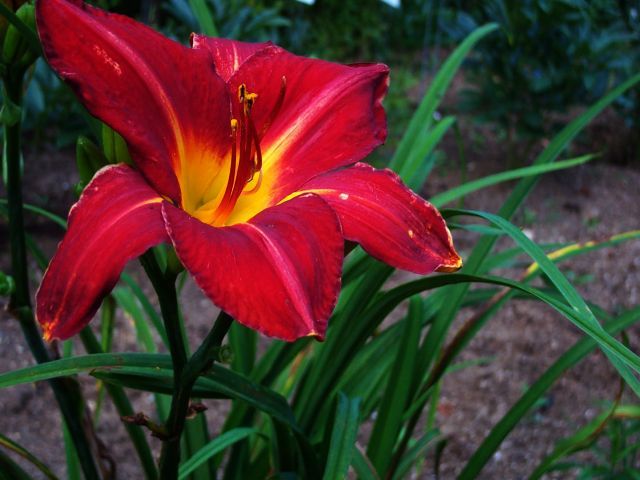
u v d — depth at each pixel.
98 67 0.25
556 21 1.11
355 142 0.30
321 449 0.37
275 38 1.30
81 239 0.23
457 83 1.66
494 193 1.19
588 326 0.26
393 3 0.92
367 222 0.27
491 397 0.78
